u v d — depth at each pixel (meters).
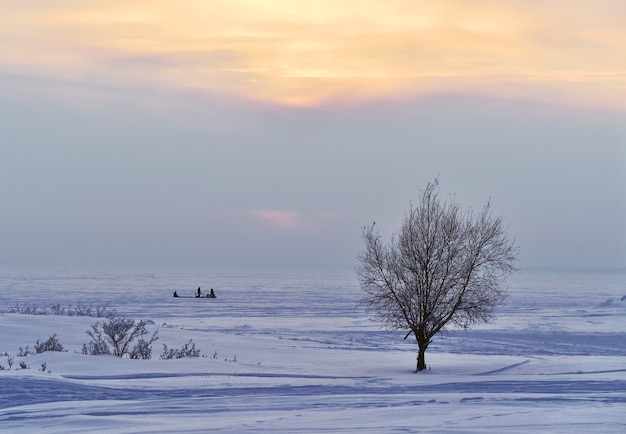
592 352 45.53
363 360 38.56
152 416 15.59
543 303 117.62
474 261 37.19
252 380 24.97
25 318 46.03
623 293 169.25
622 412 15.20
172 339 43.47
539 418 14.34
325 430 13.27
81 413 16.05
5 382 20.41
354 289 187.50
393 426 13.55
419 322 35.78
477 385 23.25
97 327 44.31
